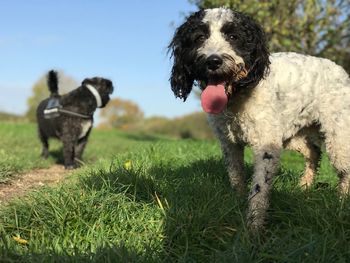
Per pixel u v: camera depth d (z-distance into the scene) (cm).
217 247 65
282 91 82
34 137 262
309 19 179
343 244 62
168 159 119
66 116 152
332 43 179
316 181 102
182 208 72
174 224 68
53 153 189
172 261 61
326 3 178
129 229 71
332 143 88
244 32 77
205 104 74
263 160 77
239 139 83
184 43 81
